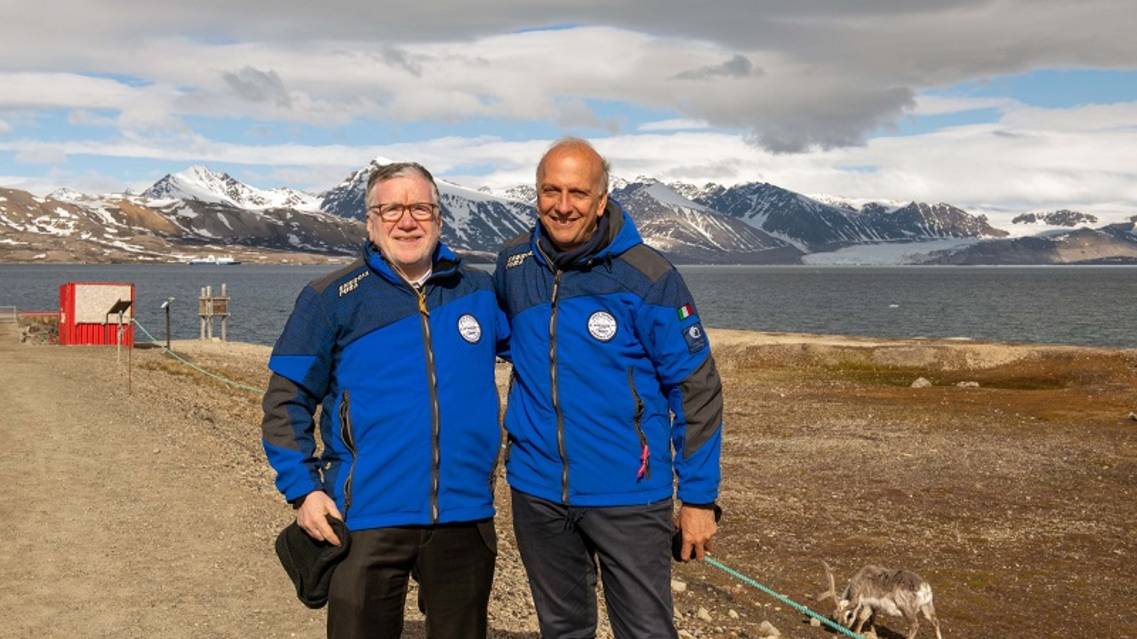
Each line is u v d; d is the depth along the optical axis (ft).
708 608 38.52
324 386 16.12
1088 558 51.72
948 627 40.93
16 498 41.19
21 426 60.64
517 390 16.61
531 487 16.22
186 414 72.08
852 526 57.31
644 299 15.78
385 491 15.56
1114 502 64.75
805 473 72.79
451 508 15.74
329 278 16.15
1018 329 297.53
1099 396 113.60
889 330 297.94
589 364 15.75
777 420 97.81
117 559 32.65
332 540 15.43
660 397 16.30
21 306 379.76
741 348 147.64
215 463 51.31
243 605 28.14
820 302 489.67
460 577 16.08
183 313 350.64
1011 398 113.29
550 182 15.56
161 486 44.55
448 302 16.05
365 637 15.67
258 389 105.91
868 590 37.83
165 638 25.36
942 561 50.62
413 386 15.61
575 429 15.81
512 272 16.63
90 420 64.23
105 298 141.49
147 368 107.96
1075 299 513.04
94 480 45.32
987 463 77.10
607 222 16.16
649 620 16.03
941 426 94.43
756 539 53.57
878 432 90.89
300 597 16.26
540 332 16.06
